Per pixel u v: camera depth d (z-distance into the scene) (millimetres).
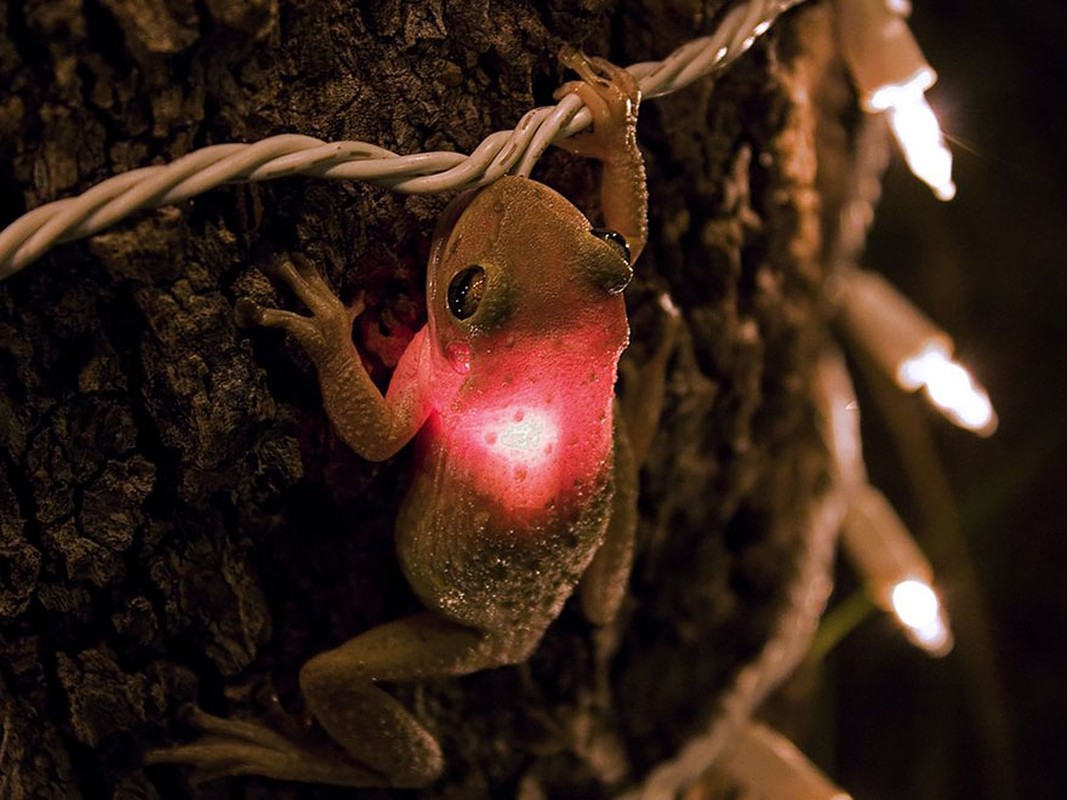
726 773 243
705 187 207
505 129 187
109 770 192
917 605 249
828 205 240
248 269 177
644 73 185
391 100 181
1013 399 306
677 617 234
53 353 175
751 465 234
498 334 174
